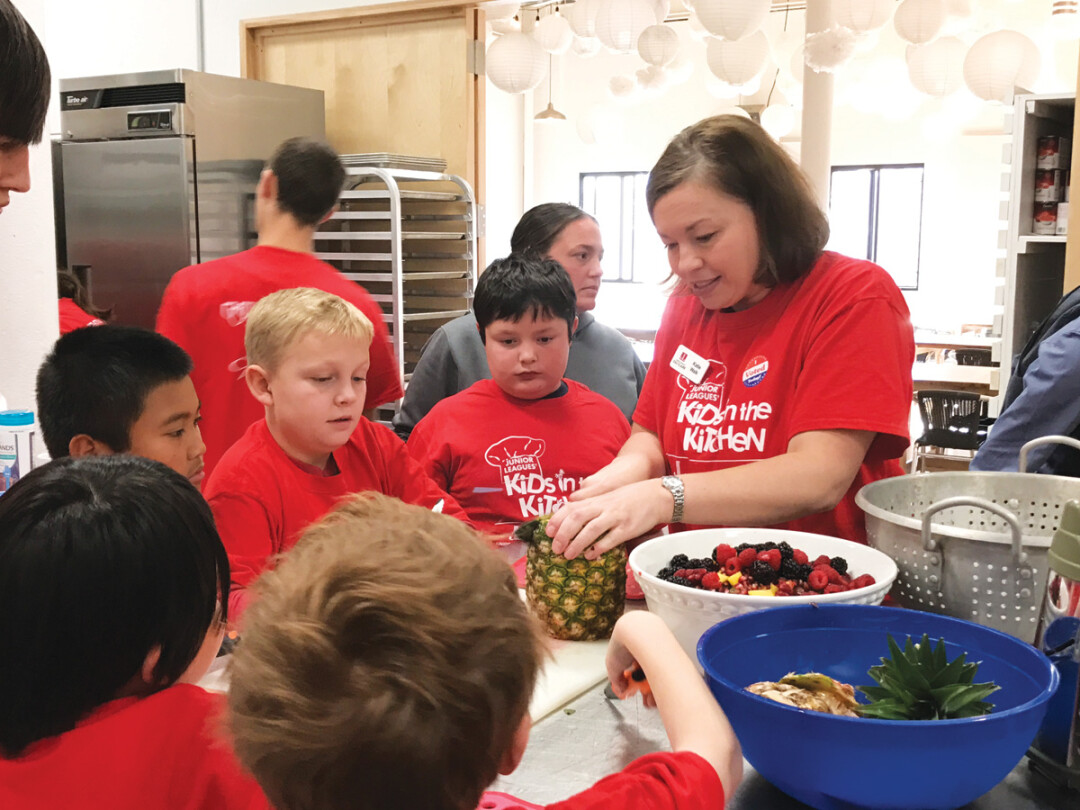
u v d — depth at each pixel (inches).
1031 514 57.3
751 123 61.0
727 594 42.7
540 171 376.2
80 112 183.5
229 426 102.4
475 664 24.0
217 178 179.3
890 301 59.9
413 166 187.3
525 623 26.0
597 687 46.9
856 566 50.7
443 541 26.5
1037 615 44.0
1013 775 37.6
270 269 100.6
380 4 194.2
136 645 33.0
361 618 23.8
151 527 33.4
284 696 23.6
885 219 361.7
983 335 309.7
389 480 70.9
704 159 59.5
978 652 38.2
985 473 58.4
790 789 34.2
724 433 65.1
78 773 31.2
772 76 255.8
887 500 56.7
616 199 385.4
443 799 24.2
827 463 57.9
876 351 58.6
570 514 53.0
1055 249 137.3
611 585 52.6
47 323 91.3
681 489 55.7
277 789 24.3
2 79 46.3
